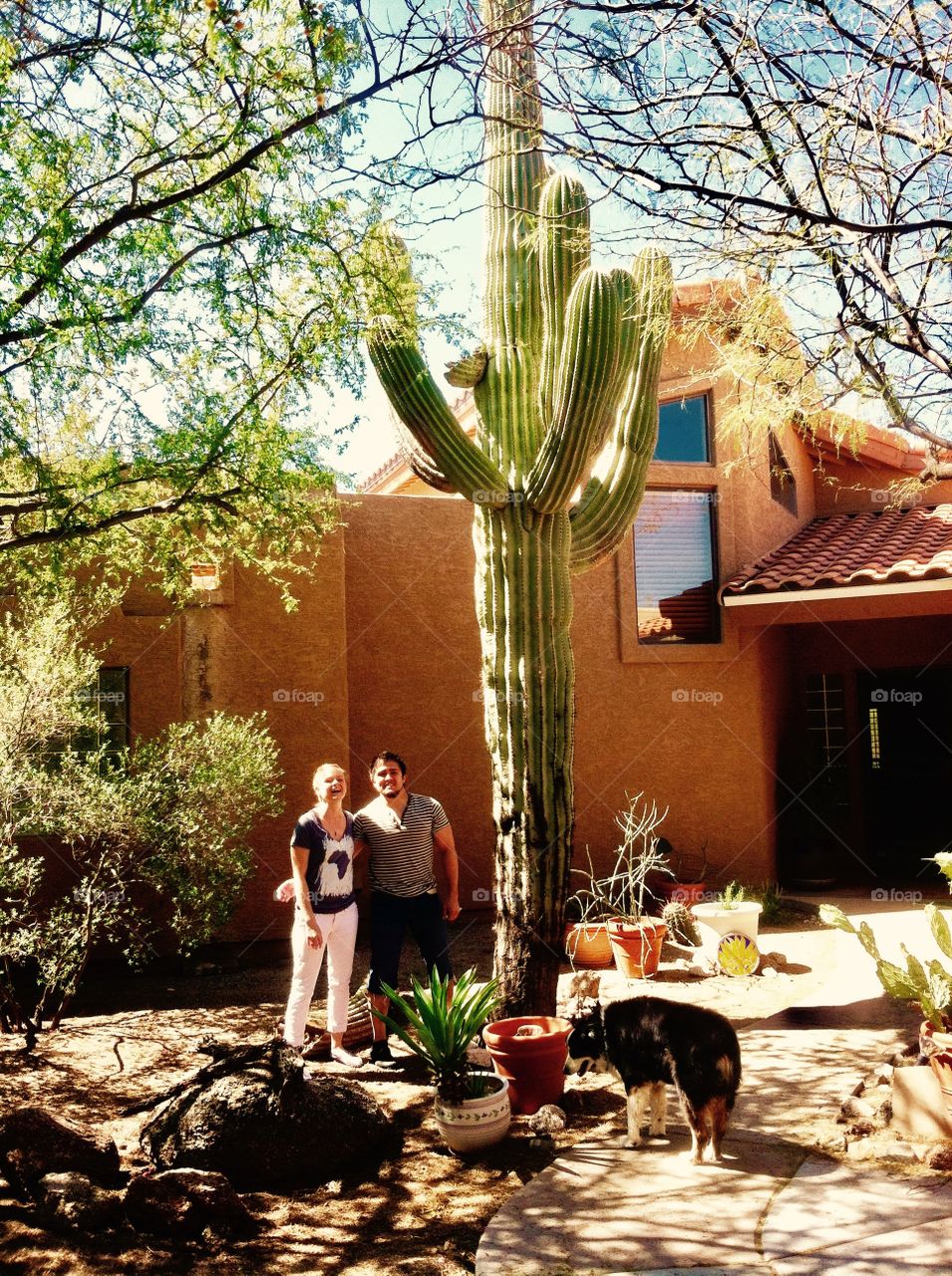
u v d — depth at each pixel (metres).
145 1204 3.82
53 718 6.48
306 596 9.30
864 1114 4.76
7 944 6.38
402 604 10.34
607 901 8.98
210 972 7.99
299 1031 5.57
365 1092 4.82
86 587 7.20
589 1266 3.50
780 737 11.79
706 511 11.41
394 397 5.97
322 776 5.71
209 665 8.94
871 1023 6.34
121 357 4.88
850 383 4.03
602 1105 5.25
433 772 10.30
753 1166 4.32
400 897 5.98
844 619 10.47
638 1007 4.72
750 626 11.21
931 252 3.51
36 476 5.28
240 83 4.34
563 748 5.94
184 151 4.78
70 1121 4.80
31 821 6.39
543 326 6.14
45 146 4.45
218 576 8.84
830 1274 3.36
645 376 6.79
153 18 4.10
